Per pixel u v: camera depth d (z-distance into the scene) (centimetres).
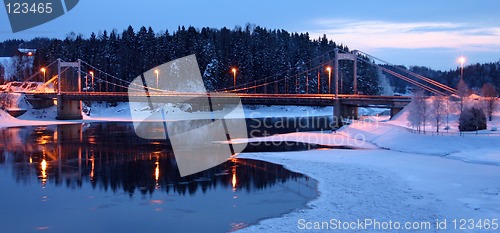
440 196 3006
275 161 4503
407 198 2973
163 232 2419
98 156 4959
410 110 6309
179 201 3009
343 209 2747
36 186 3459
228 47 14600
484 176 3628
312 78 14100
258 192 3231
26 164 4453
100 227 2505
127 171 4047
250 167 4203
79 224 2556
